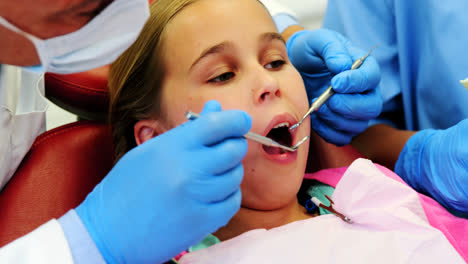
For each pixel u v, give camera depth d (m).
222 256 0.70
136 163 0.59
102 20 0.49
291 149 0.72
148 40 0.85
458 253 0.72
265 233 0.75
